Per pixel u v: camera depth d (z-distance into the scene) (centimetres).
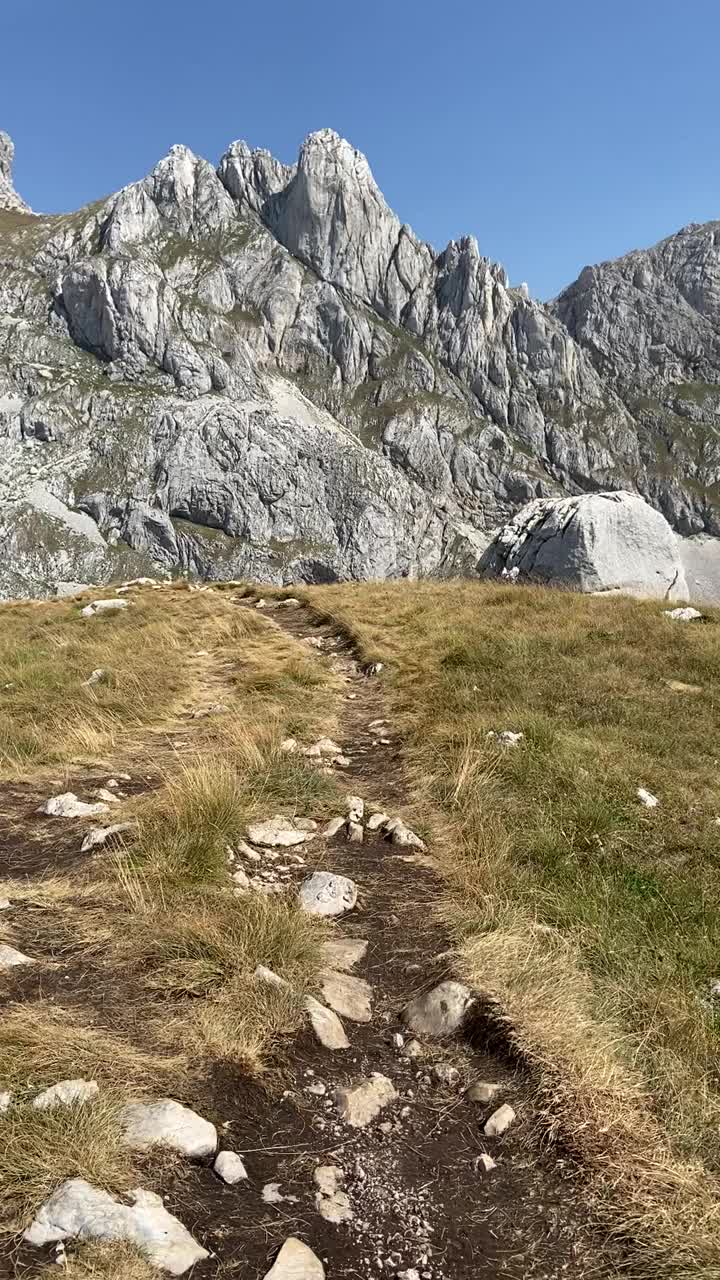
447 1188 345
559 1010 454
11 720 1062
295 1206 326
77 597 2514
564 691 1171
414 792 858
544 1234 323
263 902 564
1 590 18850
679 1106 390
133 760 952
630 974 509
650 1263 308
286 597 2316
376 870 683
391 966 536
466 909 593
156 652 1530
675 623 1664
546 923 577
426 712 1118
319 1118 382
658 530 3097
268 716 1114
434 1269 302
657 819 773
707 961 536
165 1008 441
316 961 516
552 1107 389
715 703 1148
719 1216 324
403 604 1964
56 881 600
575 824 745
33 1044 389
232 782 797
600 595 2116
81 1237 288
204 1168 338
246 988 457
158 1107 359
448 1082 417
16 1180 312
